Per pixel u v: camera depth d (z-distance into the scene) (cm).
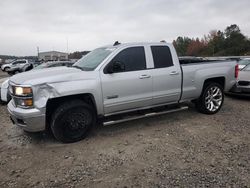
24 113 395
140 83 485
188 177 321
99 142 440
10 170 346
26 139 457
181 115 602
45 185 309
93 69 452
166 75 517
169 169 342
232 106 700
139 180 316
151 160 369
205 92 586
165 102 536
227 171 333
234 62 639
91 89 433
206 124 532
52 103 429
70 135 432
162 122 548
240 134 471
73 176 328
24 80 409
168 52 532
